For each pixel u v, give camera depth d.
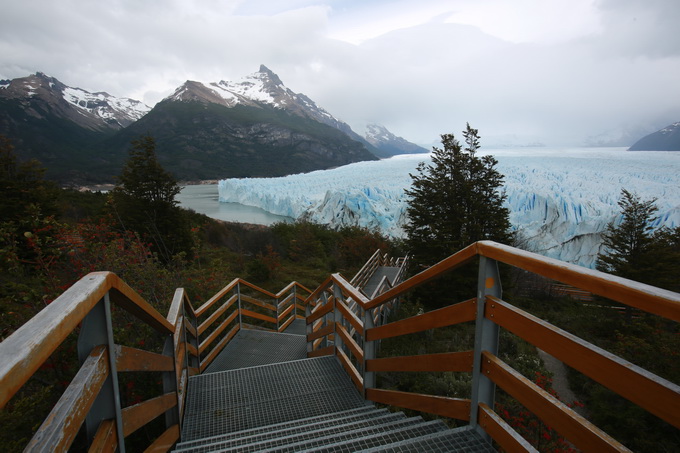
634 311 12.07
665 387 0.86
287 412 3.04
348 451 1.82
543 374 6.40
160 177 12.45
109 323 1.26
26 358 0.68
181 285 6.07
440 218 15.61
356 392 3.32
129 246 6.36
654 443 4.84
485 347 1.59
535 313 13.84
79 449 2.36
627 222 18.36
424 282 1.92
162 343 3.81
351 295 3.07
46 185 10.88
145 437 2.86
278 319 7.34
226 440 2.38
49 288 4.24
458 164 15.36
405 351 7.14
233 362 4.97
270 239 20.95
